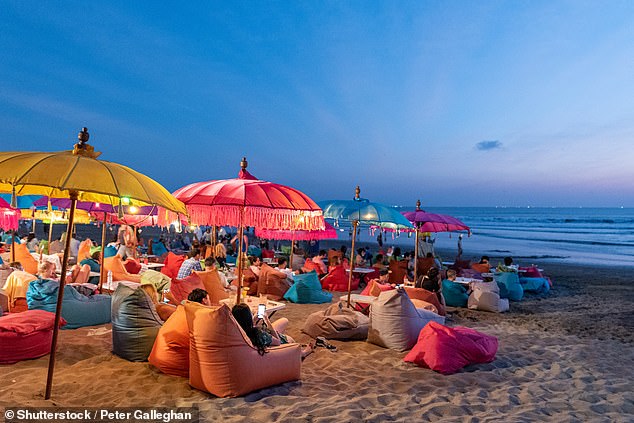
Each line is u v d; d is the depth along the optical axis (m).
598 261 26.98
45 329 5.66
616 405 4.94
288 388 4.95
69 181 3.49
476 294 10.91
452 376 5.62
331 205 7.28
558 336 8.45
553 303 12.52
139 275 9.97
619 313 11.23
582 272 20.81
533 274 14.91
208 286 8.37
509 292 12.79
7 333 5.31
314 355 6.38
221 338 4.51
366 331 7.36
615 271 21.31
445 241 45.50
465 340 6.08
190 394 4.59
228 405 4.30
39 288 6.97
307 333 7.51
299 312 9.62
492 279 13.21
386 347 6.80
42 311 6.06
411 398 4.84
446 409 4.56
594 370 6.22
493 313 10.63
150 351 5.52
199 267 9.41
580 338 8.38
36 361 5.47
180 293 7.95
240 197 4.80
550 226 77.56
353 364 6.01
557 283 16.95
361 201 7.40
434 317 7.39
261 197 4.89
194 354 4.67
